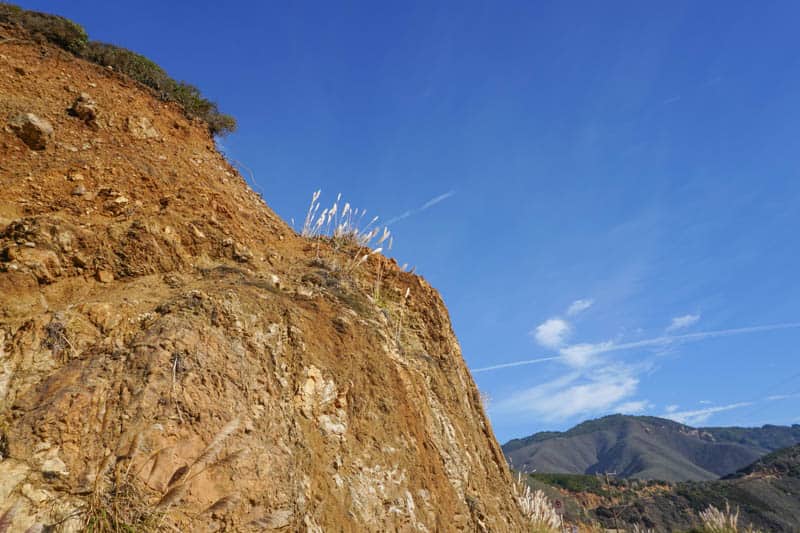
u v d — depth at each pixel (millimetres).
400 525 5684
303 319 6391
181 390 4254
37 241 5074
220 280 6082
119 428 3840
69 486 3445
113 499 3480
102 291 5199
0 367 3930
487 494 8328
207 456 3574
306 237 9484
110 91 9742
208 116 11266
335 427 5754
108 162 7547
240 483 4090
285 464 4535
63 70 9523
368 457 5879
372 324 7434
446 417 8227
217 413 4340
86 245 5414
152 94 10641
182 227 6594
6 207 5785
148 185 7391
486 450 9945
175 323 4742
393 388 6875
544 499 11406
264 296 6086
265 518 3994
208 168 9508
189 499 3750
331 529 4809
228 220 7602
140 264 5695
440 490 6672
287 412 5172
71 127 8102
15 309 4508
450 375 9398
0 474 3299
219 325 5148
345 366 6414
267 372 5266
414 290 10039
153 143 8992
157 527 3451
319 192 9695
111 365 4199
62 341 4254
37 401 3801
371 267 9586
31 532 3088
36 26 10133
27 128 7191
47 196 6277
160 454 3803
